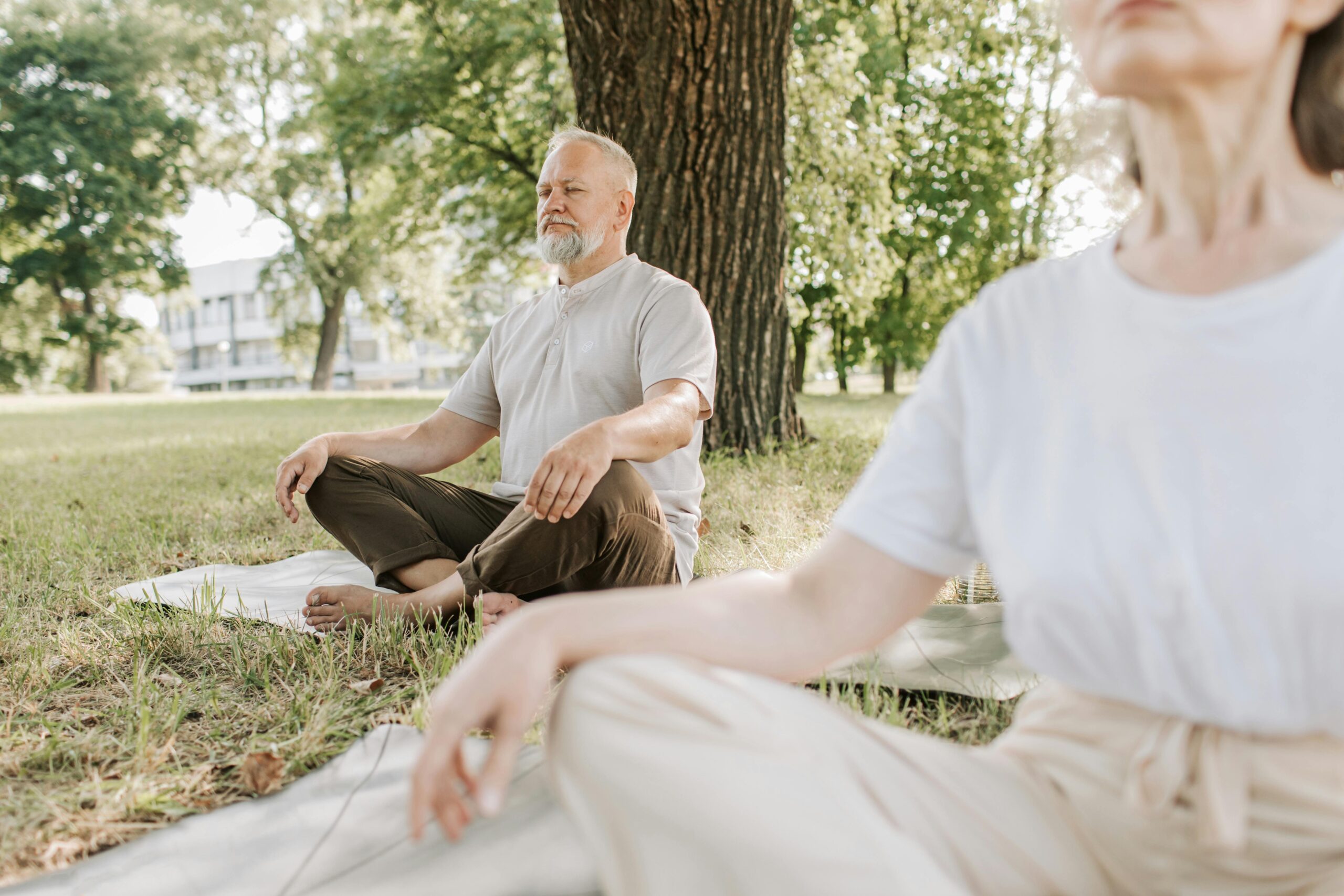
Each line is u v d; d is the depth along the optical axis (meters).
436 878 1.35
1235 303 0.69
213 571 3.31
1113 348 0.74
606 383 2.67
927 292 22.62
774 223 5.94
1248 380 0.69
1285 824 0.76
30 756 1.80
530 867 1.36
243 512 4.58
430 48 14.55
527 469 2.79
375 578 2.62
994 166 17.98
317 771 1.71
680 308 2.61
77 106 27.56
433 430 2.96
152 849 1.46
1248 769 0.76
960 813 0.80
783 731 0.69
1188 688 0.76
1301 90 0.75
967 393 0.84
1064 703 0.88
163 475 6.27
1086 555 0.76
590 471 2.15
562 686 0.75
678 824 0.66
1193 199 0.76
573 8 5.65
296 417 14.23
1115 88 0.74
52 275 29.22
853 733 0.77
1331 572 0.68
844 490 4.63
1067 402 0.77
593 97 5.73
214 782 1.70
